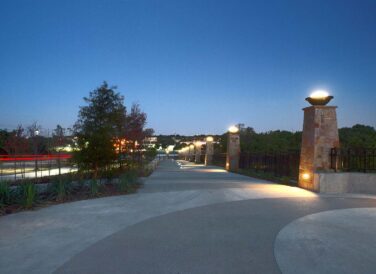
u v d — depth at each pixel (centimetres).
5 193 896
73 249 541
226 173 2269
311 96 1281
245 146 3650
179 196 1084
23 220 740
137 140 2323
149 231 650
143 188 1283
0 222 721
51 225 696
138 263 479
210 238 603
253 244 568
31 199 876
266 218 764
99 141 1442
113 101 1616
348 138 2756
